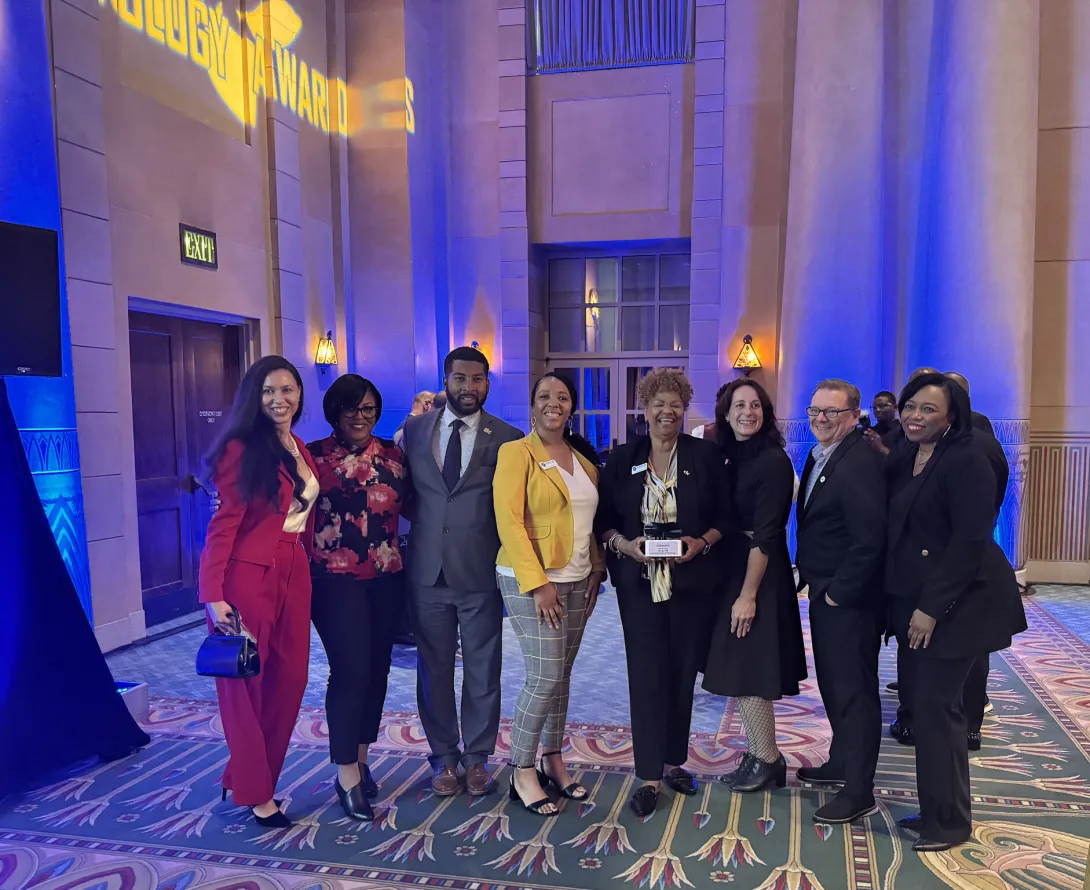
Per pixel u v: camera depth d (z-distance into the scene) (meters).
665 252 8.52
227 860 2.56
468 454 2.86
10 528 3.17
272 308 6.61
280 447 2.68
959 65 6.02
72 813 2.90
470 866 2.50
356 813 2.80
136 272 5.07
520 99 8.07
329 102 7.65
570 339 8.86
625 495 2.81
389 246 7.87
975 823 2.72
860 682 2.70
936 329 6.24
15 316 3.27
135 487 5.12
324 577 2.81
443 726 2.99
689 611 2.82
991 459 3.02
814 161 6.57
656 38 7.85
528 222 8.23
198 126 5.66
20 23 3.88
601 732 3.59
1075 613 5.57
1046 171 6.27
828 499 2.69
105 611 4.83
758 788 2.96
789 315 6.72
